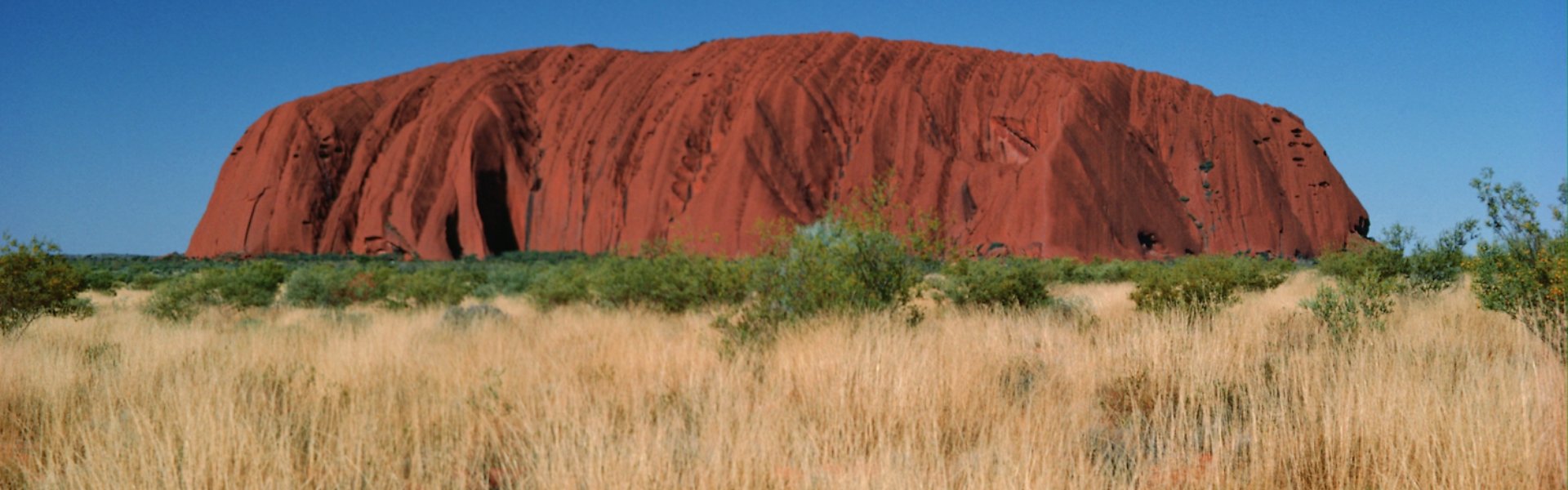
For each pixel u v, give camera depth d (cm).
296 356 859
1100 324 1020
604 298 1703
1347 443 422
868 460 438
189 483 393
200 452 421
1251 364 662
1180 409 503
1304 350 696
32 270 1127
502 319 1356
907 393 551
